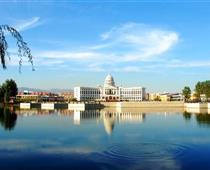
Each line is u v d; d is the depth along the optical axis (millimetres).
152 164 61250
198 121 160125
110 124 144625
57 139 94375
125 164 61531
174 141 89062
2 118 176625
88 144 84312
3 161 64312
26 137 98812
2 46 20938
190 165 60562
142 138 95438
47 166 60219
